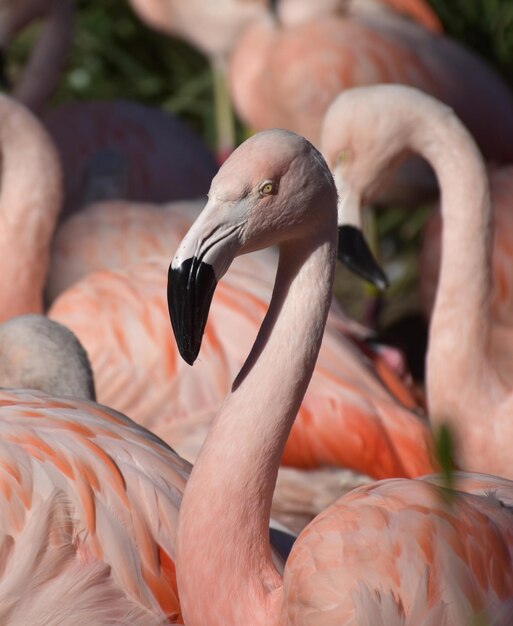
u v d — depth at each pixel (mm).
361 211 6375
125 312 6668
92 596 4336
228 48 11469
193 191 9852
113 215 8148
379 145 6258
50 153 7102
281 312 4121
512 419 5621
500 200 8172
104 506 4453
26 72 10203
